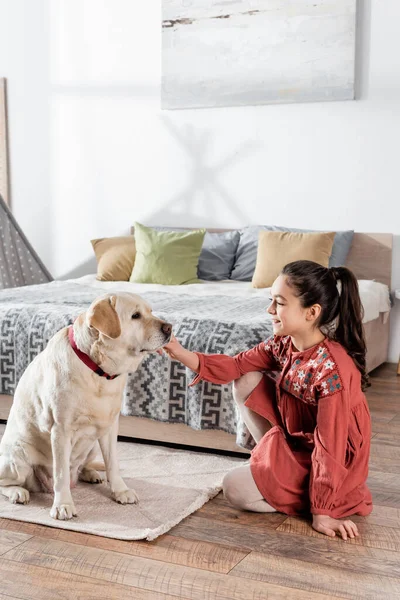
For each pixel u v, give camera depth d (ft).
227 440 8.53
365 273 14.71
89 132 17.35
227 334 8.57
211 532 6.40
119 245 15.72
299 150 15.29
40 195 18.06
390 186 14.56
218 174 16.14
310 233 14.10
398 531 6.45
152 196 16.88
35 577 5.55
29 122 17.97
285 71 15.14
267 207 15.71
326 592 5.33
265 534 6.37
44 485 7.32
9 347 9.54
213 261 15.06
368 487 7.57
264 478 6.75
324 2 14.62
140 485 7.58
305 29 14.85
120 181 17.17
